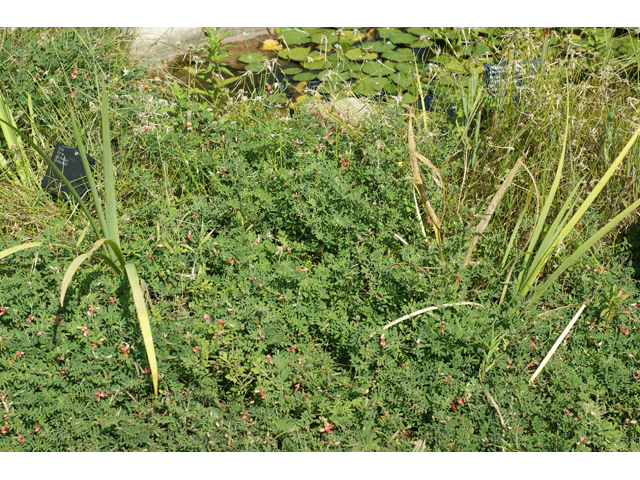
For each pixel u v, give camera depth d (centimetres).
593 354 294
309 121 401
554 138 381
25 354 269
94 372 263
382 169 370
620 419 276
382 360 277
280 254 324
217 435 252
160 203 350
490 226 368
